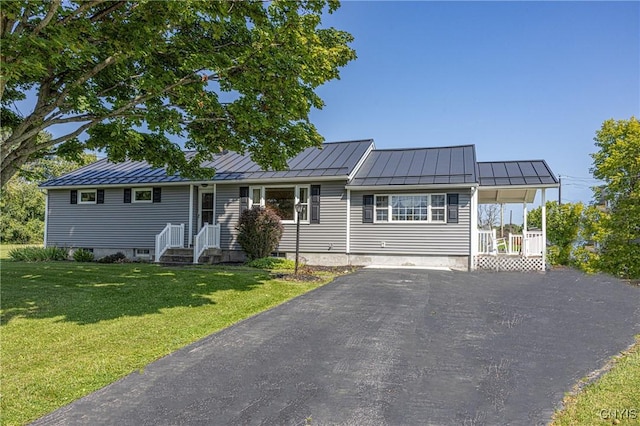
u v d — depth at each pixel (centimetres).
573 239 1608
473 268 1294
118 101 742
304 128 910
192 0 583
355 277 1082
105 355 466
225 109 821
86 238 1730
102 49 695
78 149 935
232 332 565
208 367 434
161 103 816
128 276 1031
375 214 1396
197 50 741
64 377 402
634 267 1116
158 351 482
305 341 528
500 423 313
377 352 486
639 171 1098
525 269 1291
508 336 558
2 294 803
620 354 481
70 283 927
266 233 1366
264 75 711
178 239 1521
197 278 998
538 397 360
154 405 345
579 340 541
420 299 798
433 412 333
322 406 344
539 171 1396
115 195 1697
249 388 380
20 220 3241
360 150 1584
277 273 1119
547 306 754
